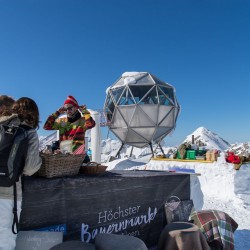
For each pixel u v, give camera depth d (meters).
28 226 2.69
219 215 3.97
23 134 2.36
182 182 4.32
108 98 19.70
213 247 3.75
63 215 2.92
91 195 3.16
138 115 18.45
